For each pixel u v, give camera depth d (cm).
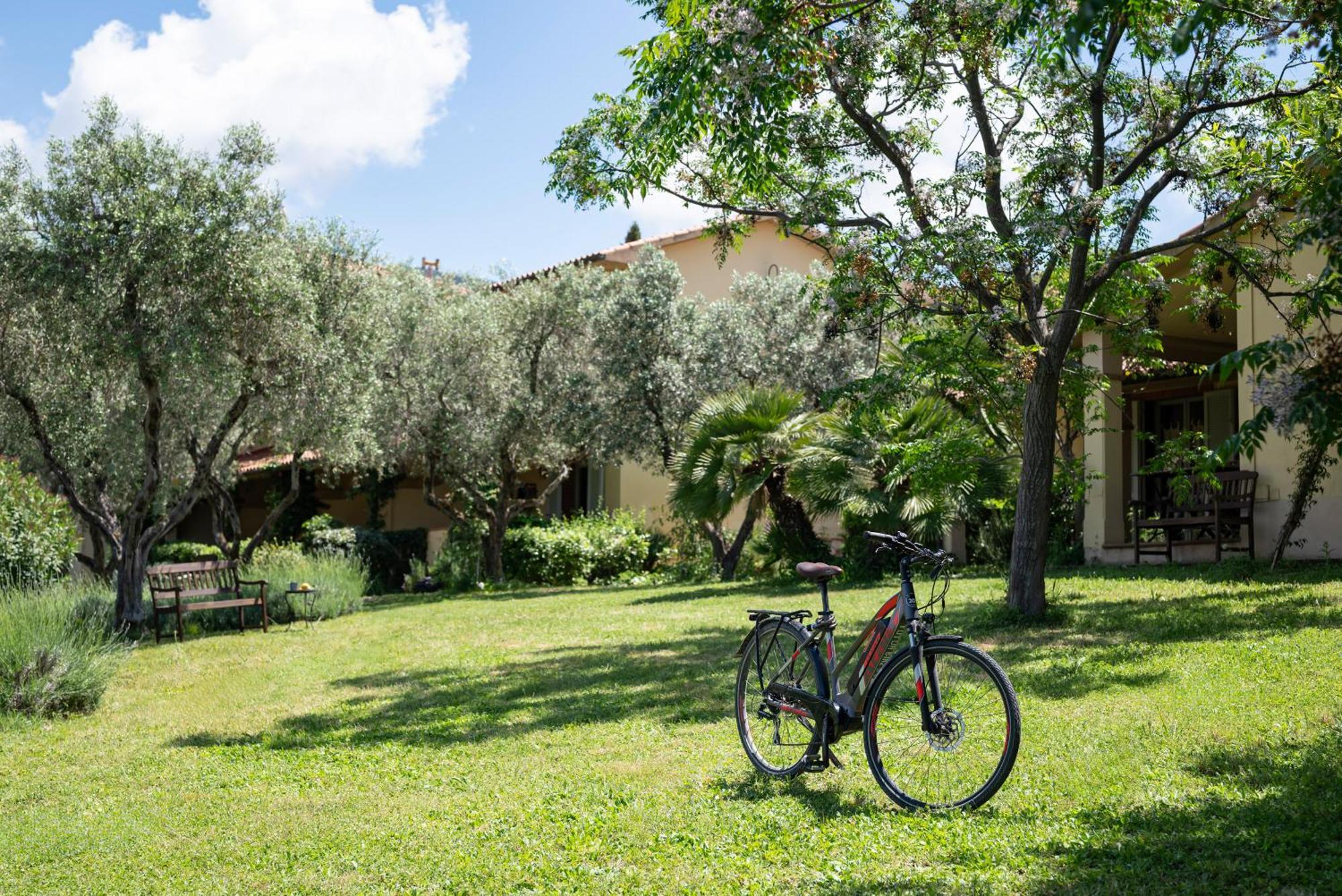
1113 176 955
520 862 410
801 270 2731
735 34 784
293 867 426
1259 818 391
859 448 1525
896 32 981
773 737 531
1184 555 1482
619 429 1991
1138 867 354
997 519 1689
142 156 1213
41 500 1513
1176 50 320
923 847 395
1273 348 340
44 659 840
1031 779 471
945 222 907
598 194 1019
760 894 360
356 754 639
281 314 1316
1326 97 836
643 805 479
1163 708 591
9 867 443
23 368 1270
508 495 2188
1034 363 912
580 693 794
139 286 1205
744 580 1802
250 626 1451
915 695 459
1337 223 359
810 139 1023
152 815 518
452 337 2089
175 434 1535
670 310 1992
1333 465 1208
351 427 1633
